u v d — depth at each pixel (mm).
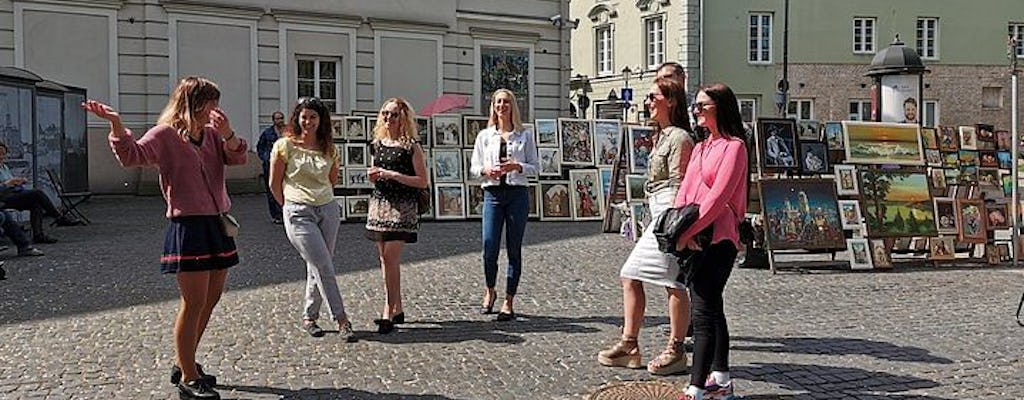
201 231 5605
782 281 10359
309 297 7484
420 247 12938
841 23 39906
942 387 6082
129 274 10305
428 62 26531
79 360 6664
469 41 27344
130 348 7004
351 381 6211
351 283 9820
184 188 5566
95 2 21578
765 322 8070
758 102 39500
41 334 7434
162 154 5504
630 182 14367
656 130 6691
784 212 11141
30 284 9672
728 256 5496
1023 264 11836
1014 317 8352
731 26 38812
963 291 9773
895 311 8617
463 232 15180
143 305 8578
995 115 41938
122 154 5199
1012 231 11945
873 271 11156
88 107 5113
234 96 23484
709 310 5508
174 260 5562
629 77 41281
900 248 12562
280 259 11469
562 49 29016
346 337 7238
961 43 41406
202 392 5738
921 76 19922
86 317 8070
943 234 11766
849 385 6117
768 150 11383
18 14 20812
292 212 7203
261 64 23891
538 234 15109
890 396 5887
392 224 7695
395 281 7793
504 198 8125
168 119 5594
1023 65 42000
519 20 28094
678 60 38594
